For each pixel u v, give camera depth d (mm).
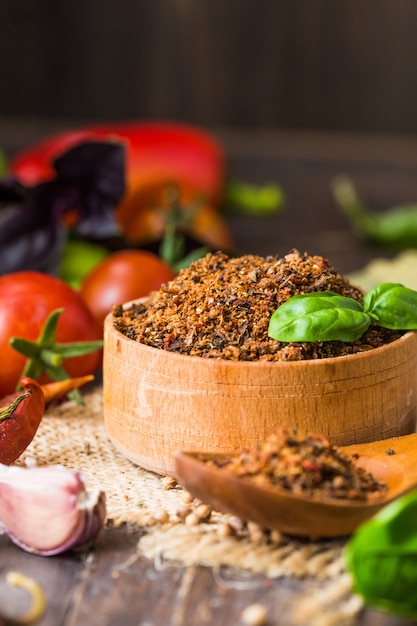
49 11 1009
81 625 382
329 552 409
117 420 467
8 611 388
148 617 385
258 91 1026
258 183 1003
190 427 444
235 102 1030
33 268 637
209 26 1013
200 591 394
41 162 810
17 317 530
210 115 1033
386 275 697
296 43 1011
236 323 455
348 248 880
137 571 405
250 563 404
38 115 1034
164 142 809
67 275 684
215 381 438
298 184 997
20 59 1021
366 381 446
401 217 858
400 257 822
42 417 491
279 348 448
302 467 406
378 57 1007
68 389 515
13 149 1019
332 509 399
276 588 395
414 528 381
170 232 651
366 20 999
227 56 1020
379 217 917
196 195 808
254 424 438
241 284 467
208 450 443
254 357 446
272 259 489
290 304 450
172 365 443
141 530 427
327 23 1004
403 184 982
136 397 456
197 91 1029
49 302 538
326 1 998
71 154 640
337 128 1026
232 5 1006
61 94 1030
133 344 455
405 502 378
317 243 901
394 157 996
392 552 377
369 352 446
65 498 410
